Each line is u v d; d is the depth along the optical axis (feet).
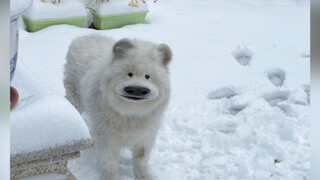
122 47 5.10
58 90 7.70
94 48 6.19
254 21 11.79
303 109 7.38
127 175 5.94
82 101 6.08
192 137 6.65
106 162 5.63
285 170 5.99
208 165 6.02
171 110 7.32
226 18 11.97
